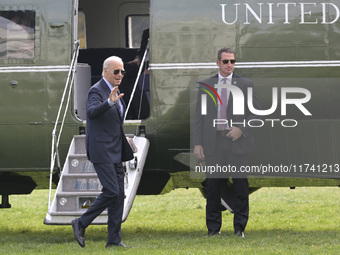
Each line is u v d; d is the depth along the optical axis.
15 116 34.91
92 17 42.62
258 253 28.47
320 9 34.28
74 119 34.69
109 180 28.45
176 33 34.41
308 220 40.56
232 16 34.34
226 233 33.47
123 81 38.66
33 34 35.06
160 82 34.38
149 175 35.91
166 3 34.56
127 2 42.47
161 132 34.50
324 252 28.80
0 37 35.12
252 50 34.25
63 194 31.19
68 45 34.91
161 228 38.69
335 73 34.16
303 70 34.16
